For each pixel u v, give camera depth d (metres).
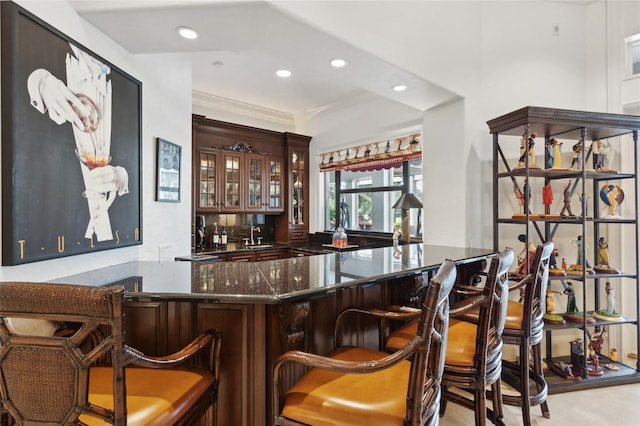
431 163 3.15
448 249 2.45
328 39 1.95
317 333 1.52
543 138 2.98
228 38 1.89
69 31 1.51
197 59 3.34
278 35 1.88
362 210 4.80
